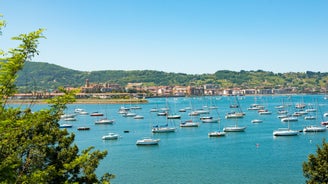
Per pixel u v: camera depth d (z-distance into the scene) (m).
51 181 27.53
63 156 29.16
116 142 131.38
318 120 198.12
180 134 150.25
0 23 17.22
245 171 81.50
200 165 89.00
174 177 77.94
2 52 17.34
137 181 75.50
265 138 132.12
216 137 138.00
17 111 20.89
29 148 24.41
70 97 21.52
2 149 19.66
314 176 38.56
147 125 192.62
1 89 17.70
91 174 30.44
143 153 107.94
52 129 30.64
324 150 39.03
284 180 73.38
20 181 20.03
